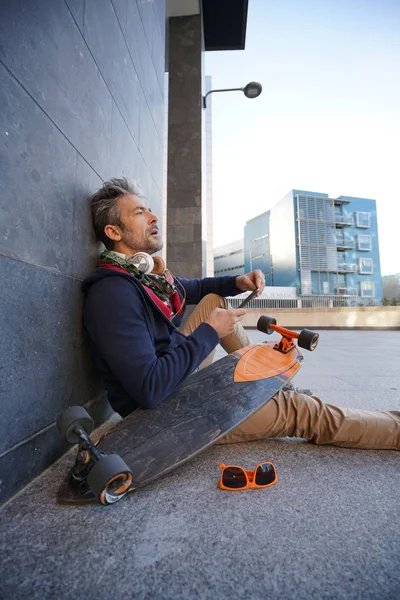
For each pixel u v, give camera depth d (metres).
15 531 0.90
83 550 0.83
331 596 0.69
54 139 1.33
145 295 1.38
